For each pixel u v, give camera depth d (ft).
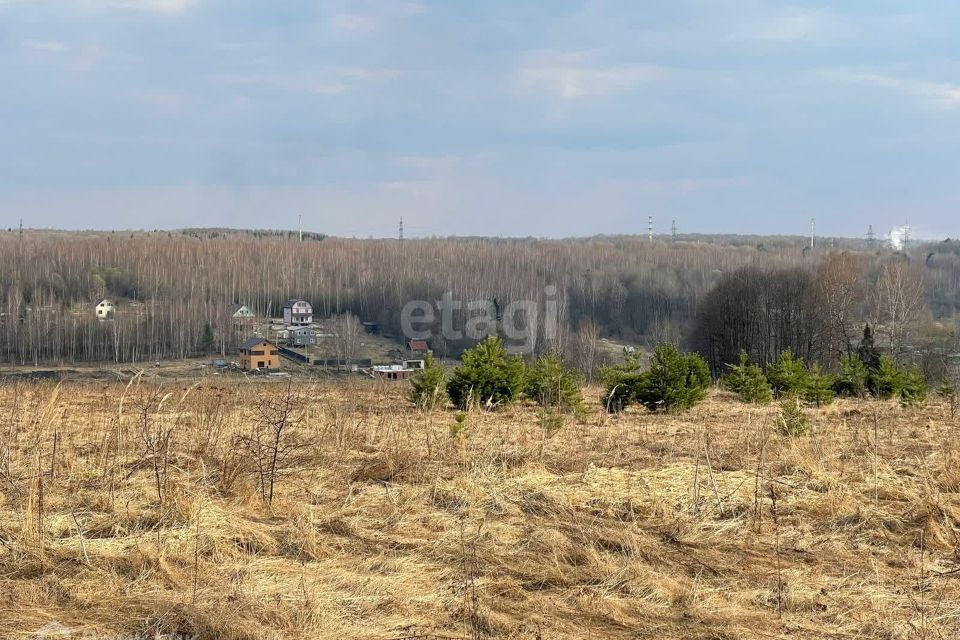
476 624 19.42
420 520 27.61
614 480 32.89
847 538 26.53
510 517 27.99
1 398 57.77
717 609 20.66
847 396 76.23
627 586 21.89
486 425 48.83
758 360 159.84
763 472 34.35
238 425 44.88
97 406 54.44
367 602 20.51
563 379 59.62
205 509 26.48
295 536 25.35
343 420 44.70
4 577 21.66
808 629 19.72
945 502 29.40
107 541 24.12
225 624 18.51
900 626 19.63
